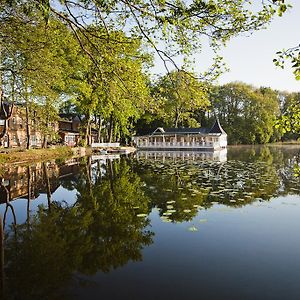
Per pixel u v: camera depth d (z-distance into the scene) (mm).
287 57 5133
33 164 27375
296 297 5559
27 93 24375
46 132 33188
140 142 60188
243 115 88750
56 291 5867
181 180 18500
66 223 10344
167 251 7770
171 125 72125
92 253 7734
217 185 16547
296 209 11492
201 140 61719
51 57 19500
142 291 5863
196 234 8953
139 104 8367
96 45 8055
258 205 12133
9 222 10578
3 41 15602
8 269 6914
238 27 6434
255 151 53594
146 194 14570
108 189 16156
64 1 6965
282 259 7180
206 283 6129
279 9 4691
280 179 18578
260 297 5586
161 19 6414
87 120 47812
